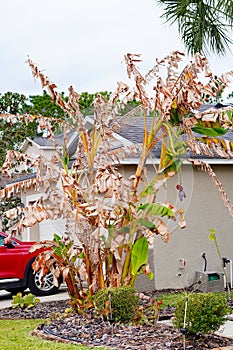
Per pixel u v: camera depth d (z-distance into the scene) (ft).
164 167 23.41
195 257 35.55
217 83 22.90
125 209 22.71
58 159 25.11
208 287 32.91
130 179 23.31
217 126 23.12
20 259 35.01
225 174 37.45
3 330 23.02
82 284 25.00
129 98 24.23
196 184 36.09
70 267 24.30
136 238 23.29
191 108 23.15
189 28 30.32
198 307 18.57
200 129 23.54
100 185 22.36
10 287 34.71
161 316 24.54
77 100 25.18
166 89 23.15
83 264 24.04
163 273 34.32
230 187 37.50
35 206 23.53
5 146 63.77
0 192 24.99
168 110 22.97
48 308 28.63
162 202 22.82
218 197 36.96
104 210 22.63
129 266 23.93
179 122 23.68
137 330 20.72
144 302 27.25
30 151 60.18
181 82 22.81
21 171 63.05
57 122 25.89
